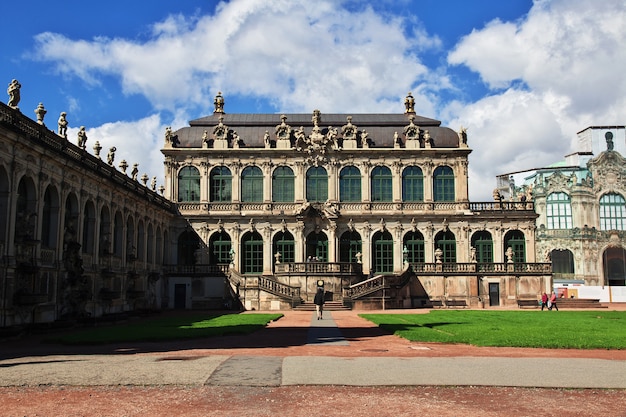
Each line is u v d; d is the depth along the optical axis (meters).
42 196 35.12
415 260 65.69
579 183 95.38
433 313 46.50
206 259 64.50
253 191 66.56
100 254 44.44
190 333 27.19
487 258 65.75
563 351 21.20
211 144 67.50
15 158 31.95
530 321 36.47
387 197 66.88
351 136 67.44
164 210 61.22
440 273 60.41
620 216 94.62
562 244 93.12
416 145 67.44
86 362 18.06
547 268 61.16
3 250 30.72
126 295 49.19
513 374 16.03
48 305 35.41
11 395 13.54
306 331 29.48
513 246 66.06
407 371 16.33
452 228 65.88
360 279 57.06
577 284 89.88
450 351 21.00
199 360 18.28
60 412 12.07
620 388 14.42
